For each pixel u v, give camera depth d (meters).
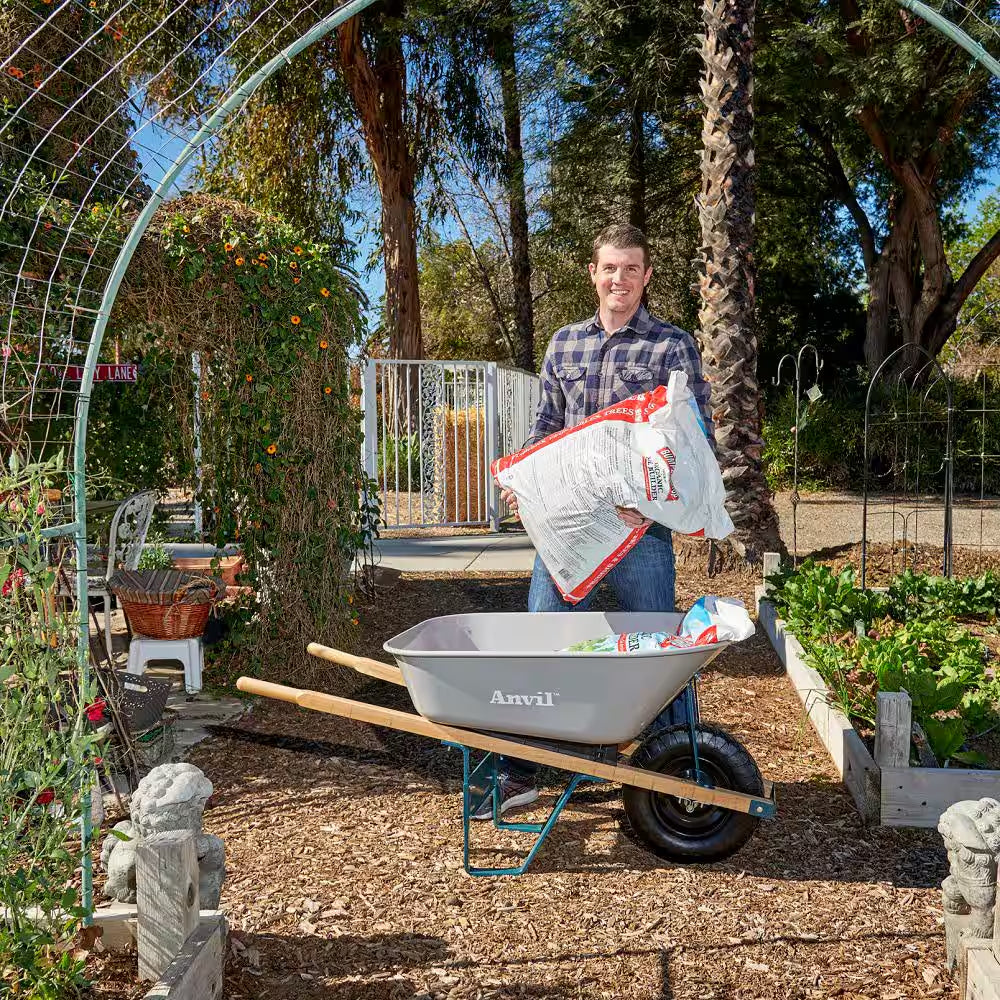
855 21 16.92
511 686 3.19
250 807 4.03
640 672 3.13
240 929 3.02
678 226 22.98
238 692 5.61
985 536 12.12
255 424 5.69
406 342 17.31
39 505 2.46
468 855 3.45
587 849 3.63
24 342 5.21
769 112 19.55
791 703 5.30
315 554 5.87
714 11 8.41
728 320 8.37
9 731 2.35
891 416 16.80
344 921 3.08
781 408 19.56
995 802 2.68
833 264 25.12
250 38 11.23
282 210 16.67
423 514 13.07
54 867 2.52
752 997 2.66
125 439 7.81
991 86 19.38
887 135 18.81
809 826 3.78
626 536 3.62
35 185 5.50
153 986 2.36
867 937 2.97
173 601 5.44
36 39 6.01
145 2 10.61
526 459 3.73
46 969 2.31
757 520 8.41
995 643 6.37
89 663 3.40
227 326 5.75
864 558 7.87
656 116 20.17
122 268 2.90
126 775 4.14
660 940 2.96
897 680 4.29
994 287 30.33
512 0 16.86
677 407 3.52
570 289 28.14
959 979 2.59
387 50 16.45
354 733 4.96
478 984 2.73
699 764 3.42
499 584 9.06
